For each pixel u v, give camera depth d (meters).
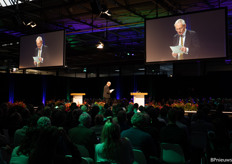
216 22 6.81
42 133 1.61
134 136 2.90
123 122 3.81
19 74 18.23
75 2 8.30
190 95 17.81
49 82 19.92
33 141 1.92
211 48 6.86
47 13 9.95
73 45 14.98
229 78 16.67
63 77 21.12
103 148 2.28
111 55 18.02
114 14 9.84
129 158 2.32
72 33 11.98
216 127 2.88
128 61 19.58
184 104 8.61
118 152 2.26
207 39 6.92
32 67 10.15
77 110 4.33
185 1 8.50
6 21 10.82
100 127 3.85
